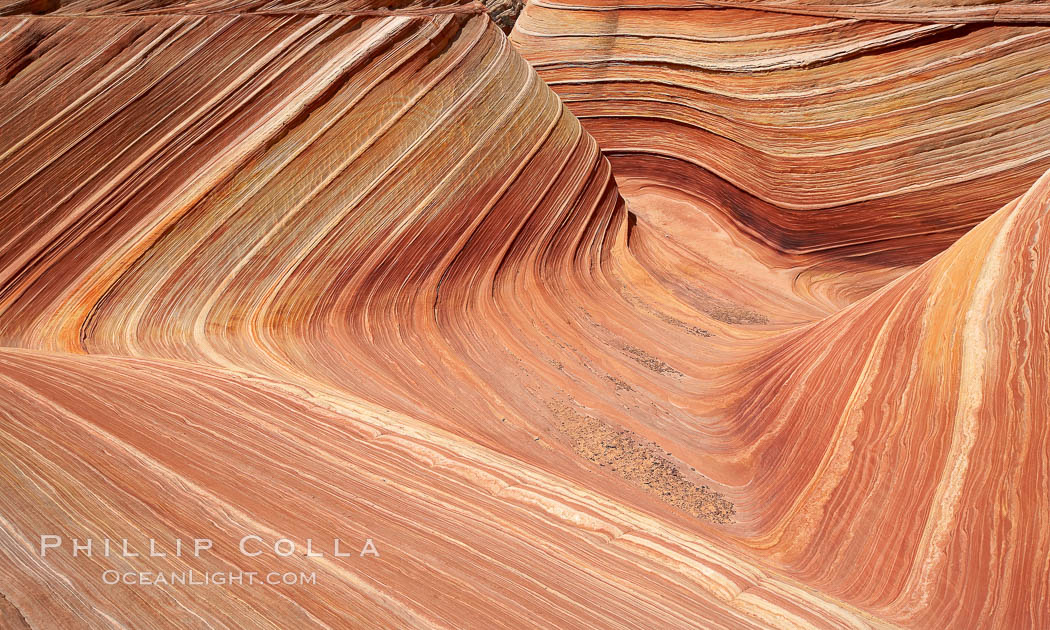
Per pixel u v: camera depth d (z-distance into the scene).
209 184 7.36
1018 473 4.44
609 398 7.72
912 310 6.11
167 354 6.23
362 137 8.42
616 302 10.66
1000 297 5.18
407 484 4.04
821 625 3.52
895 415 5.47
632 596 3.31
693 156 16.31
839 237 14.32
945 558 4.44
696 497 6.12
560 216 10.70
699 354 9.74
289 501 3.40
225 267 7.26
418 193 8.74
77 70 6.97
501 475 4.57
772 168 14.80
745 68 15.16
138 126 7.22
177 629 2.29
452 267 8.83
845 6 13.88
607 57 17.42
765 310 12.31
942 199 13.34
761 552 5.24
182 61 7.48
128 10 7.37
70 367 4.92
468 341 8.16
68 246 6.77
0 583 2.29
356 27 8.65
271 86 7.96
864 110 13.83
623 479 6.14
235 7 7.84
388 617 2.60
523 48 18.92
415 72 9.07
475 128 9.62
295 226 7.73
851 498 5.29
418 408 6.07
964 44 12.86
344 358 7.04
